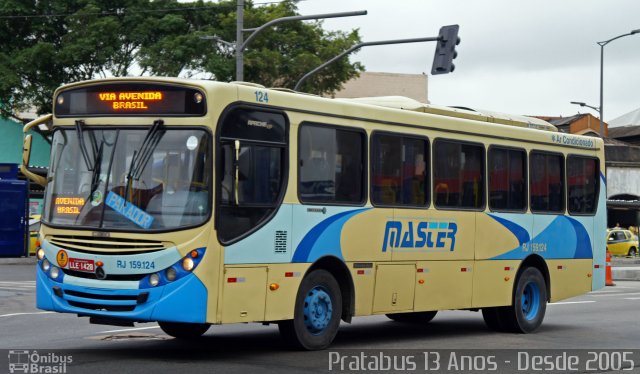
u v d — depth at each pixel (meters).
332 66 43.03
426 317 17.16
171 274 10.69
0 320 16.14
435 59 26.53
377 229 13.17
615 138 77.31
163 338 13.70
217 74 40.41
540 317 16.33
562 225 16.91
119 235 10.88
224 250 10.98
